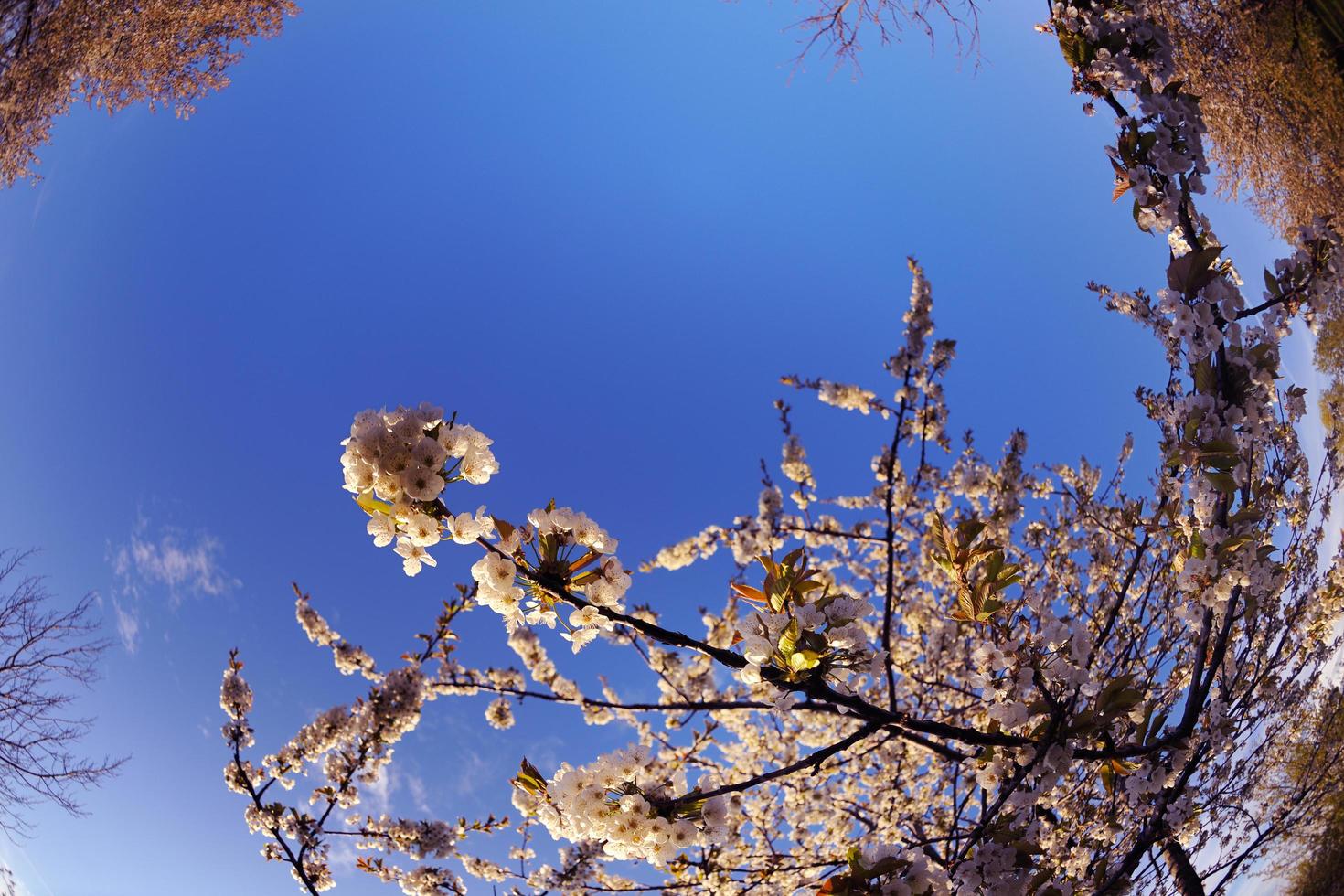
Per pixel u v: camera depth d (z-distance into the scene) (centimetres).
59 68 739
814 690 189
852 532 581
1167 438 374
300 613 503
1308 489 385
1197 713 289
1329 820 374
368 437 157
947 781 496
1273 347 305
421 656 444
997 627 259
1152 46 320
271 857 421
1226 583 289
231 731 434
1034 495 592
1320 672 396
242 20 828
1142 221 317
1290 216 539
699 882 409
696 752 433
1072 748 263
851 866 206
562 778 197
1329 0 481
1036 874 251
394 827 443
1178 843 358
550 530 176
